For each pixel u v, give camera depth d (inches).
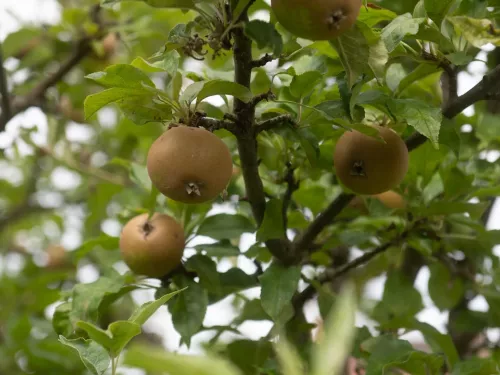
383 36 65.5
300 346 70.6
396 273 76.3
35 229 128.7
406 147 67.5
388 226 75.2
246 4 63.8
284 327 71.5
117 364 60.8
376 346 68.3
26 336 82.7
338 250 79.9
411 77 68.7
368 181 67.2
